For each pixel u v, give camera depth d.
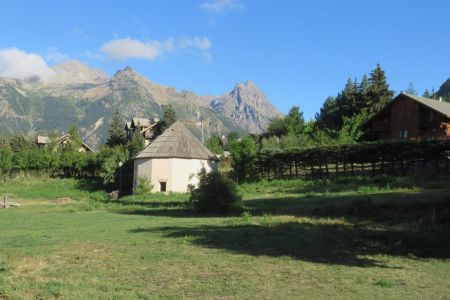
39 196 55.88
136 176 54.31
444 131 62.50
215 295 9.97
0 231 21.62
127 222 24.64
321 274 11.85
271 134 87.50
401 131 66.69
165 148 53.38
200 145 55.75
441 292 10.10
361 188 34.34
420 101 64.56
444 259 13.62
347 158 46.25
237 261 13.49
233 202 29.11
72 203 45.72
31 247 16.14
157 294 10.02
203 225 21.78
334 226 19.19
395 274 11.85
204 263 13.26
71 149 84.31
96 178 66.44
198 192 29.88
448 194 25.00
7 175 69.81
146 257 14.09
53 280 11.24
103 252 15.03
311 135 76.06
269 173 51.75
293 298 9.66
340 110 89.50
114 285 10.80
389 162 44.16
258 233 18.08
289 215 23.92
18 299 9.47
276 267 12.70
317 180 43.22
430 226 18.03
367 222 19.95
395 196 27.11
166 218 26.56
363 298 9.63
